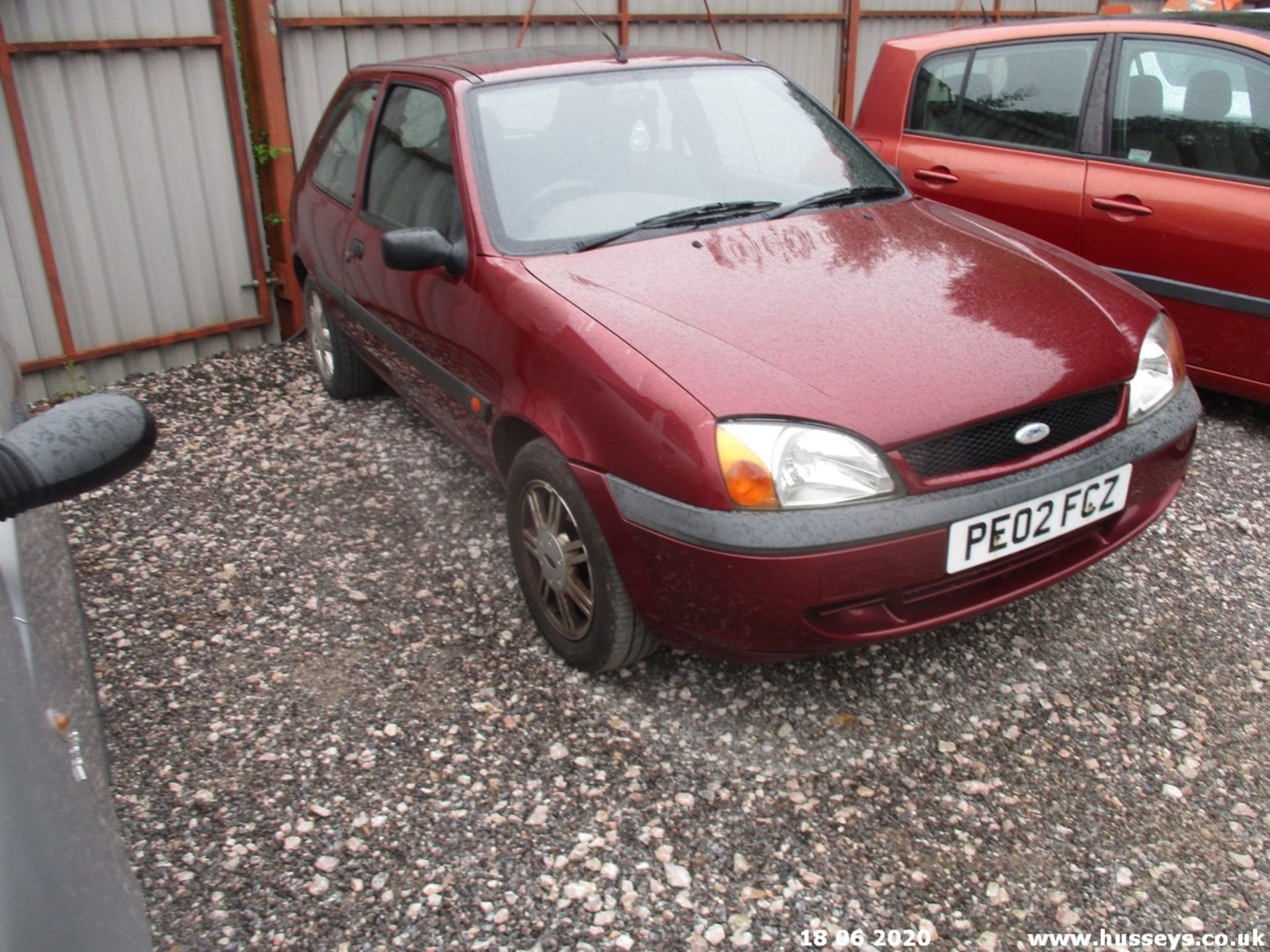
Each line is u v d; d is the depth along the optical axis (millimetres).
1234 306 4109
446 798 2580
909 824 2447
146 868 2412
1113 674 2924
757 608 2391
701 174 3480
